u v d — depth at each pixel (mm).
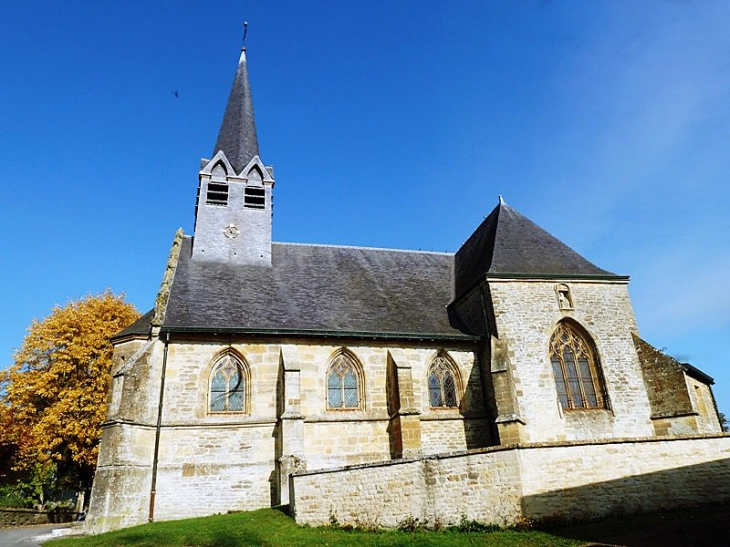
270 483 21203
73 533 20922
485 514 14117
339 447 22516
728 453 15438
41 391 32219
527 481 14008
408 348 25016
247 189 30688
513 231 29594
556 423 22969
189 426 21203
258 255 29047
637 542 11453
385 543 12750
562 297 25516
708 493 14883
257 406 22234
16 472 37531
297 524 16125
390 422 23516
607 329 25125
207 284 26031
